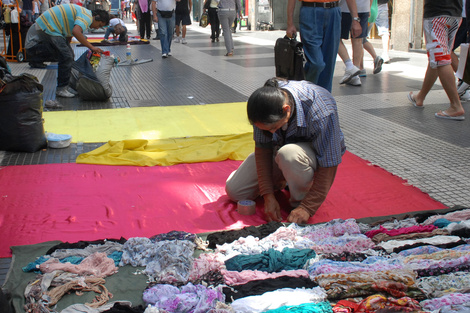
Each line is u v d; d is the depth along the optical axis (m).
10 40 11.54
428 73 6.47
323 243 3.11
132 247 3.00
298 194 3.57
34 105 5.01
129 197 3.97
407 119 6.20
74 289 2.66
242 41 16.25
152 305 2.53
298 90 3.26
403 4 12.27
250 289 2.62
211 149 5.04
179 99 7.52
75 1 16.17
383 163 4.70
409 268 2.73
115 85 8.73
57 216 3.62
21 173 4.46
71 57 7.62
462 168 4.52
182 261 2.85
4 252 3.12
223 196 4.00
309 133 3.34
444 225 3.31
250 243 3.09
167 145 5.20
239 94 7.80
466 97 6.98
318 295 2.53
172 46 15.33
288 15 6.07
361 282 2.61
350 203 3.84
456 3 5.85
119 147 5.00
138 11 17.97
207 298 2.51
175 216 3.65
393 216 3.54
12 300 2.60
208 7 15.91
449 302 2.43
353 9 6.71
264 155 3.57
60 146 5.18
